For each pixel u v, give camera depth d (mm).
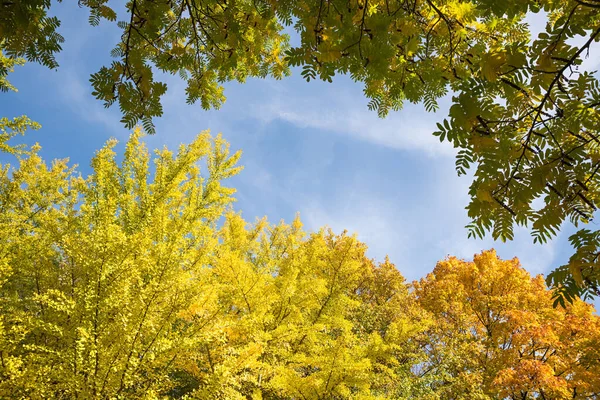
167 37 2021
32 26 1582
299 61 1436
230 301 6457
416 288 13820
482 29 1741
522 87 1252
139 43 1835
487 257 12422
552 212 1346
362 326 9508
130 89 1650
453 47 1731
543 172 1299
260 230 10070
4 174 7715
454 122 1221
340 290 7621
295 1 1629
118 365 4207
